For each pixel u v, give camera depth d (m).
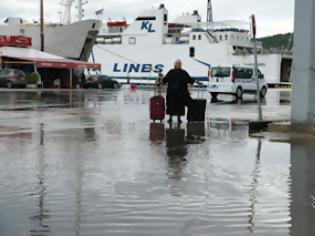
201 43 61.25
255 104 25.77
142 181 6.83
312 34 11.41
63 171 7.46
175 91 14.66
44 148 9.65
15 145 10.01
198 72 61.34
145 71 64.12
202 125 14.20
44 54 45.09
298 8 11.43
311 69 11.55
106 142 10.55
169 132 12.43
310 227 4.84
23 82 41.34
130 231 4.69
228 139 11.19
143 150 9.51
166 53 62.94
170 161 8.35
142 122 14.86
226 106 23.64
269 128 12.41
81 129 12.88
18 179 6.88
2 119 15.35
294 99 11.89
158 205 5.61
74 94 34.06
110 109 19.98
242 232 4.68
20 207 5.49
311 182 6.81
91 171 7.48
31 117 16.09
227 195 6.08
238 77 31.55
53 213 5.27
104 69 66.50
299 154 9.12
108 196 5.99
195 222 4.98
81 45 50.88
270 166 7.95
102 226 4.84
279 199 5.90
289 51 64.44
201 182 6.79
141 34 64.38
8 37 44.03
